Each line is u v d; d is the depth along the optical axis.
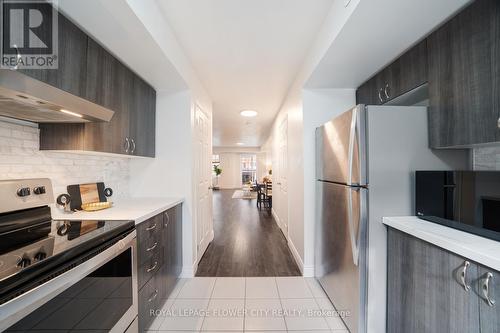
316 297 2.11
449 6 1.24
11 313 0.71
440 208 1.32
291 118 3.13
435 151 1.52
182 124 2.52
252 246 3.53
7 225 1.14
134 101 2.05
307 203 2.51
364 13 1.29
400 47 1.66
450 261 1.04
